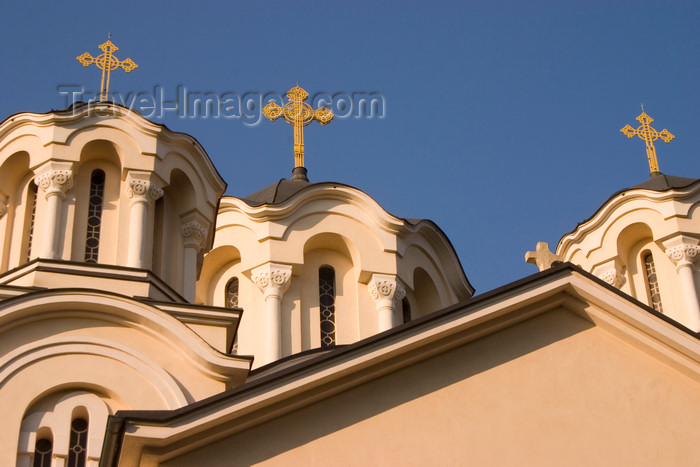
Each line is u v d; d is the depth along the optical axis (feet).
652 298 115.96
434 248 123.65
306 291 114.83
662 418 61.98
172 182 103.40
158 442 56.90
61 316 87.45
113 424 56.34
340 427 59.67
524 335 63.52
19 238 99.04
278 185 121.49
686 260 114.32
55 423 83.87
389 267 116.26
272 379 58.85
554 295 63.93
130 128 100.68
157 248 100.63
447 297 123.03
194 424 57.31
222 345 90.79
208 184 104.94
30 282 91.50
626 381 62.80
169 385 86.53
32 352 85.81
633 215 117.91
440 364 62.03
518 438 60.59
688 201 116.78
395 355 61.00
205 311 91.61
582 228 120.78
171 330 87.76
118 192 99.50
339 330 113.50
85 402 84.94
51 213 96.22
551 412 61.46
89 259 96.27
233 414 58.03
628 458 60.75
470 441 60.18
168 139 102.17
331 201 118.01
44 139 98.99
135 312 87.71
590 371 62.85
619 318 63.52
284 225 116.16
